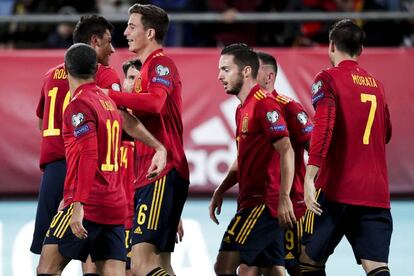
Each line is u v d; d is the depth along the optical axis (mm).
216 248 36438
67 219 23094
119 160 23734
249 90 24984
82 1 50781
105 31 25859
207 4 51031
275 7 50469
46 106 26000
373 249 24062
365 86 24328
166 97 24703
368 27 50250
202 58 47531
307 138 25875
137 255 24984
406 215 44062
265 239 24797
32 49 50969
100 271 23781
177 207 25438
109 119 23234
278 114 24469
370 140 24234
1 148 47719
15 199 48125
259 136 24812
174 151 25328
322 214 24344
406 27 50531
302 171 26188
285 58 47281
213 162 47688
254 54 25078
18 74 47406
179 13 50719
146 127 25266
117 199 23422
